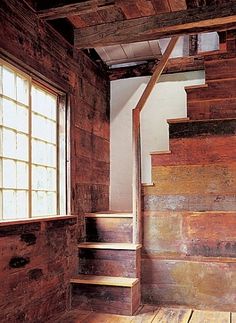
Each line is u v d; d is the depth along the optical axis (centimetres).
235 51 325
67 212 311
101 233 340
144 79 428
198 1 276
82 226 338
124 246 312
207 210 311
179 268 312
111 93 436
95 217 341
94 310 298
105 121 420
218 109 323
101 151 403
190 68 411
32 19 262
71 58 326
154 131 423
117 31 310
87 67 367
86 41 323
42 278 262
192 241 312
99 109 400
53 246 280
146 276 319
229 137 310
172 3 278
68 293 302
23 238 239
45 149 296
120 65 425
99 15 302
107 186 421
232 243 303
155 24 295
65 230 302
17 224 231
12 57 238
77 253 323
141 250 322
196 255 310
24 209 256
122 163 429
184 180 317
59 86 303
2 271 216
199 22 280
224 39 327
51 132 308
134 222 323
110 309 293
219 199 309
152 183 324
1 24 225
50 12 264
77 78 340
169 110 420
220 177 310
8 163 239
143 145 426
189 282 309
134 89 431
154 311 298
